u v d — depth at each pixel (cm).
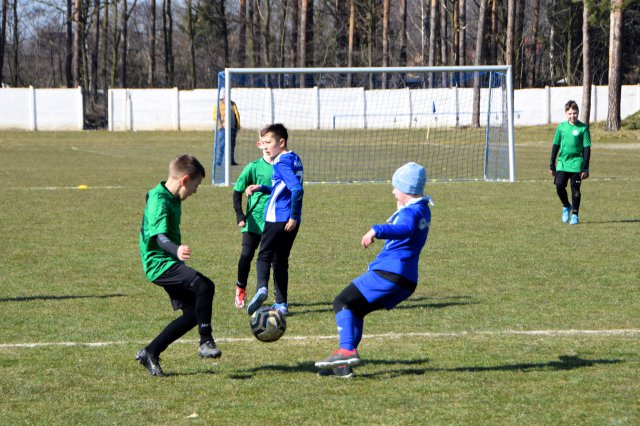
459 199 3259
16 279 1778
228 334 1342
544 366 1141
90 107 11594
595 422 918
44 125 9431
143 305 1538
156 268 1082
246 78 8919
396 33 13312
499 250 2127
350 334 1066
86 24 11925
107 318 1439
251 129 8425
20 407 979
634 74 12131
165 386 1062
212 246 2216
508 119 4016
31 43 15150
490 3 11369
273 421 927
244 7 11525
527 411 956
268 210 1478
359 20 12450
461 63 10156
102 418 941
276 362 1175
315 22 13138
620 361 1163
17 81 13525
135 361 1176
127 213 2870
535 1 12638
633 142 7181
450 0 11588
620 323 1390
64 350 1234
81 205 3084
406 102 8581
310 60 11431
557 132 2577
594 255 2047
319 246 2206
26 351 1228
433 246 2192
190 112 9594
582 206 3022
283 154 1477
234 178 4209
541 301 1560
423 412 955
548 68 13462
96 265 1941
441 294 1631
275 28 13562
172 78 13400
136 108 9562
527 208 2972
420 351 1225
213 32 13462
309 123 8719
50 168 4791
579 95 9581
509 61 8556
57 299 1588
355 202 3192
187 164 1072
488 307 1516
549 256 2036
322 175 4525
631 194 3391
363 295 1065
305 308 1533
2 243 2248
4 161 5353
